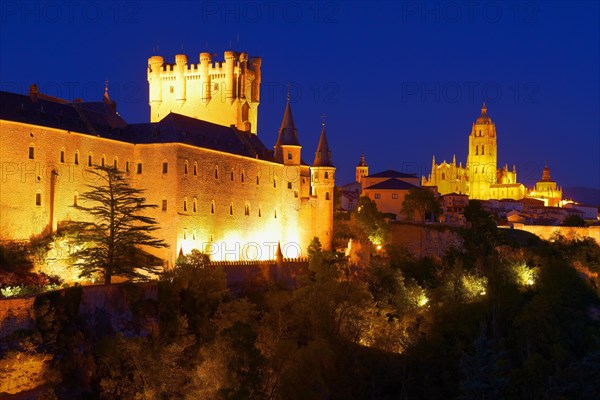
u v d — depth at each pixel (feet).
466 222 489.26
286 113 459.32
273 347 270.87
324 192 460.55
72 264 305.73
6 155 306.55
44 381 247.29
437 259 451.53
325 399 272.92
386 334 334.03
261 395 238.07
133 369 262.47
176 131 371.97
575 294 415.44
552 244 492.54
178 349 263.70
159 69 497.05
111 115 381.81
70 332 265.13
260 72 499.92
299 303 320.29
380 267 396.37
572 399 303.27
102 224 318.24
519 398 314.76
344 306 326.85
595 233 494.18
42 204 320.70
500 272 419.95
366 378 306.35
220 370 237.86
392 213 571.28
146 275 337.31
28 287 276.62
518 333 367.45
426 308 380.58
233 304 304.30
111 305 286.46
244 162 412.36
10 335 247.50
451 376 319.27
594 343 376.68
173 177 361.51
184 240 364.38
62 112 347.97
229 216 399.44
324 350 269.44
